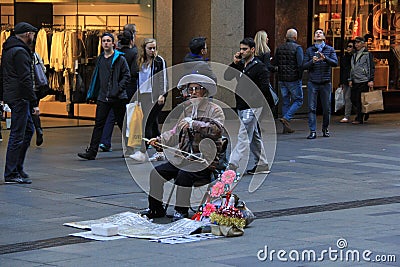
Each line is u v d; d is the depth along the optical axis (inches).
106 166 655.8
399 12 1144.8
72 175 614.2
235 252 398.6
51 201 522.3
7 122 850.8
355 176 633.6
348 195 557.6
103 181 592.1
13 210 494.6
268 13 994.7
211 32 951.0
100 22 909.2
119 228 450.0
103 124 685.9
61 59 903.1
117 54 681.6
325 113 861.8
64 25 904.9
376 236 432.5
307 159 712.4
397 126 973.8
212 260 382.3
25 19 885.8
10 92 570.9
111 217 469.7
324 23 1080.8
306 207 515.2
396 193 568.4
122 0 911.0
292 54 884.0
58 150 733.9
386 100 1130.0
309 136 850.8
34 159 682.8
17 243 416.5
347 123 995.3
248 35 992.9
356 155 741.9
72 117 908.0
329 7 1083.3
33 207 503.8
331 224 463.8
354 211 502.9
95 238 428.8
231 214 433.7
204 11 956.0
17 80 569.9
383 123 1002.7
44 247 408.5
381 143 823.7
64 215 483.5
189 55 619.8
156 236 431.8
